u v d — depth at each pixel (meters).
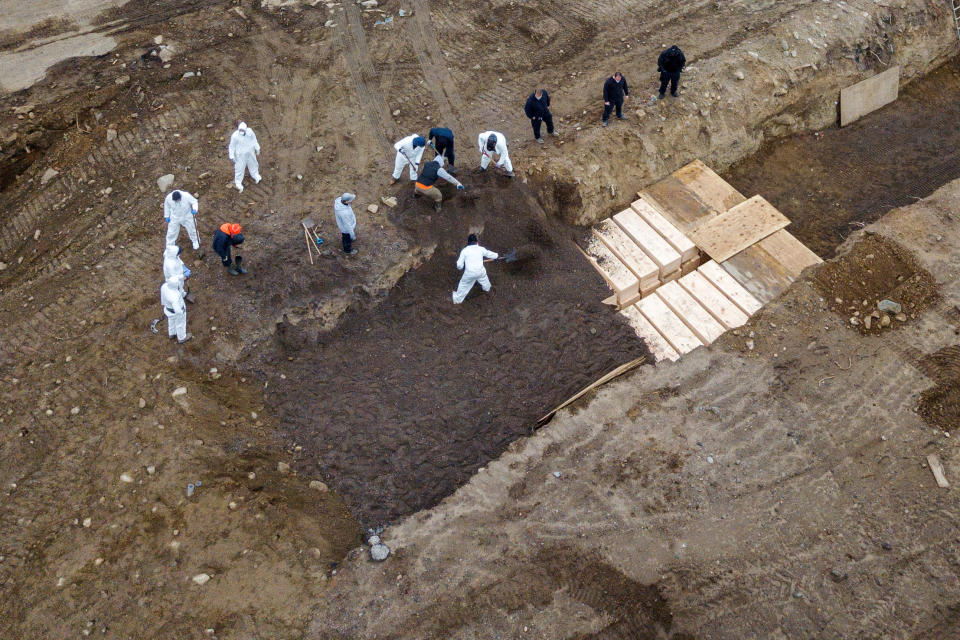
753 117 13.48
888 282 11.18
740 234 12.02
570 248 11.91
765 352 10.45
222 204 11.75
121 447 9.07
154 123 13.07
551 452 9.45
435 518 8.83
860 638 7.85
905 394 9.86
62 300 10.80
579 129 12.71
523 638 7.79
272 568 8.23
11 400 9.70
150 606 7.85
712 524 8.72
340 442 9.63
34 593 7.98
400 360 10.48
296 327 10.45
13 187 12.82
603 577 8.27
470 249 10.20
